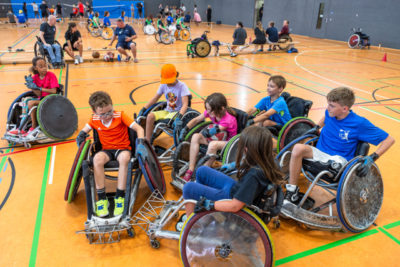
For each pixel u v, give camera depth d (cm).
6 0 2819
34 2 2688
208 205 200
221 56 1271
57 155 417
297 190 286
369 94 747
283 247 261
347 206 256
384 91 778
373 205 282
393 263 246
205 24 2848
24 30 2002
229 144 304
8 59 1059
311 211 286
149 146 311
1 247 254
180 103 411
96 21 1748
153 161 311
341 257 251
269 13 2244
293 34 2084
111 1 3116
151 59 1158
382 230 285
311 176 293
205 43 1184
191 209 227
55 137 445
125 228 263
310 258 249
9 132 429
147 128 403
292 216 275
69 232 274
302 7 1966
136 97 675
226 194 217
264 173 192
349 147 284
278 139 350
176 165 334
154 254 251
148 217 293
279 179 200
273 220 281
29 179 356
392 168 394
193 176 328
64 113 454
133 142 309
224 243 215
